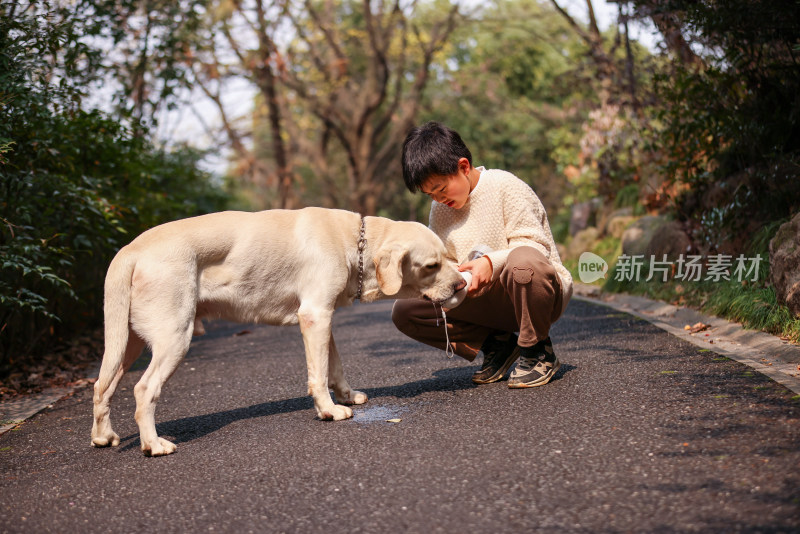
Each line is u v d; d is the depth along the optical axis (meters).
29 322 5.90
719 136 6.52
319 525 2.28
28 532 2.44
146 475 2.93
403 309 4.04
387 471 2.70
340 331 7.11
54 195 5.44
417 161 3.60
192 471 2.93
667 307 6.18
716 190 6.71
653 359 4.14
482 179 3.80
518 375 3.73
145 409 3.17
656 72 7.65
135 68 9.14
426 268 3.51
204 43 10.16
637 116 8.84
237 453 3.11
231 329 8.26
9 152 4.83
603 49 10.62
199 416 3.91
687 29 6.27
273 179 21.80
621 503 2.21
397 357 5.18
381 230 3.60
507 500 2.33
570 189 13.59
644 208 9.19
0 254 4.57
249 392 4.44
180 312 3.23
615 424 2.95
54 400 4.63
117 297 3.22
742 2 5.43
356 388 4.25
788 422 2.76
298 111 28.52
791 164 5.71
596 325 5.74
